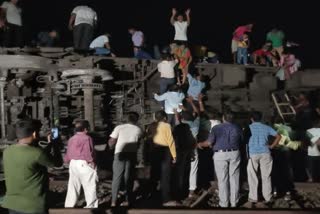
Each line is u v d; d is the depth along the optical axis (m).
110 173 11.48
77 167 8.52
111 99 14.99
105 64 15.22
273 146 9.38
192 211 6.52
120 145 9.05
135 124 9.28
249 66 16.41
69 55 14.83
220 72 16.03
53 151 6.37
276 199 10.00
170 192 9.85
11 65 13.36
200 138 10.58
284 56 16.75
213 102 15.29
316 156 10.98
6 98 13.42
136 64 15.41
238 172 9.07
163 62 13.95
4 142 12.23
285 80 16.58
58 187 10.55
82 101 14.52
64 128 13.28
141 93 14.74
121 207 7.06
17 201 5.31
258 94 15.85
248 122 13.98
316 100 16.28
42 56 14.73
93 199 8.54
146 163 11.30
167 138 9.29
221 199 9.02
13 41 15.60
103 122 14.43
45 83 14.53
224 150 8.90
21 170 5.30
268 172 9.48
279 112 14.66
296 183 10.71
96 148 12.39
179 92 12.16
